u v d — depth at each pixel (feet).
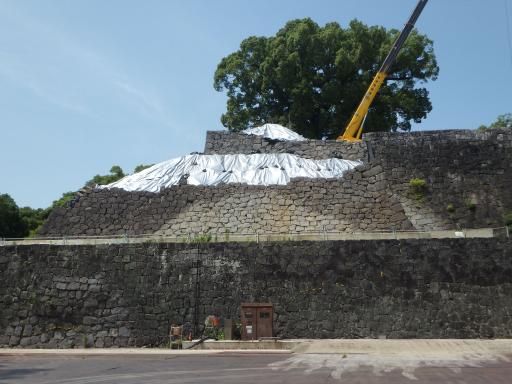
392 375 42.29
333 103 164.86
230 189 90.94
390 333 65.46
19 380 43.83
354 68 165.17
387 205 88.07
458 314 65.26
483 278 65.98
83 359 57.93
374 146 106.32
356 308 66.64
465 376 41.16
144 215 89.97
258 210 89.35
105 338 68.54
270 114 174.91
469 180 99.25
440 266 66.80
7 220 128.98
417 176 101.04
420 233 79.15
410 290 66.44
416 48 166.09
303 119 166.20
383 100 163.02
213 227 88.43
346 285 67.46
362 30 168.04
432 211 97.25
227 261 69.72
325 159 105.09
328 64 167.73
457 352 56.39
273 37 177.06
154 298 69.41
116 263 70.90
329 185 90.38
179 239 77.66
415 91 172.45
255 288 68.54
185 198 90.74
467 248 66.95
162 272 70.13
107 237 85.46
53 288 70.64
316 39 164.25
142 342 68.13
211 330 67.10
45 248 72.08
